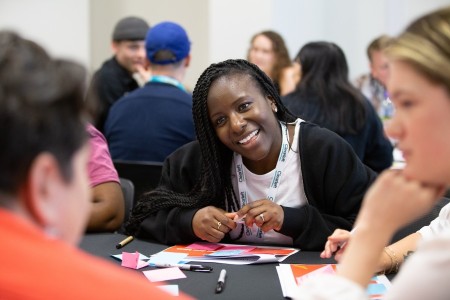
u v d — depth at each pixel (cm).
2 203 62
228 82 166
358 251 89
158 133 288
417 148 82
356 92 290
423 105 80
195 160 186
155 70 296
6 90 60
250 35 476
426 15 85
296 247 169
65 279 59
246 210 167
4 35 68
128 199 215
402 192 86
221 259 157
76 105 65
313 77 288
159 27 296
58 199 65
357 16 529
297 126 179
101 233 193
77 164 67
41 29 466
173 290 132
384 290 129
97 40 518
